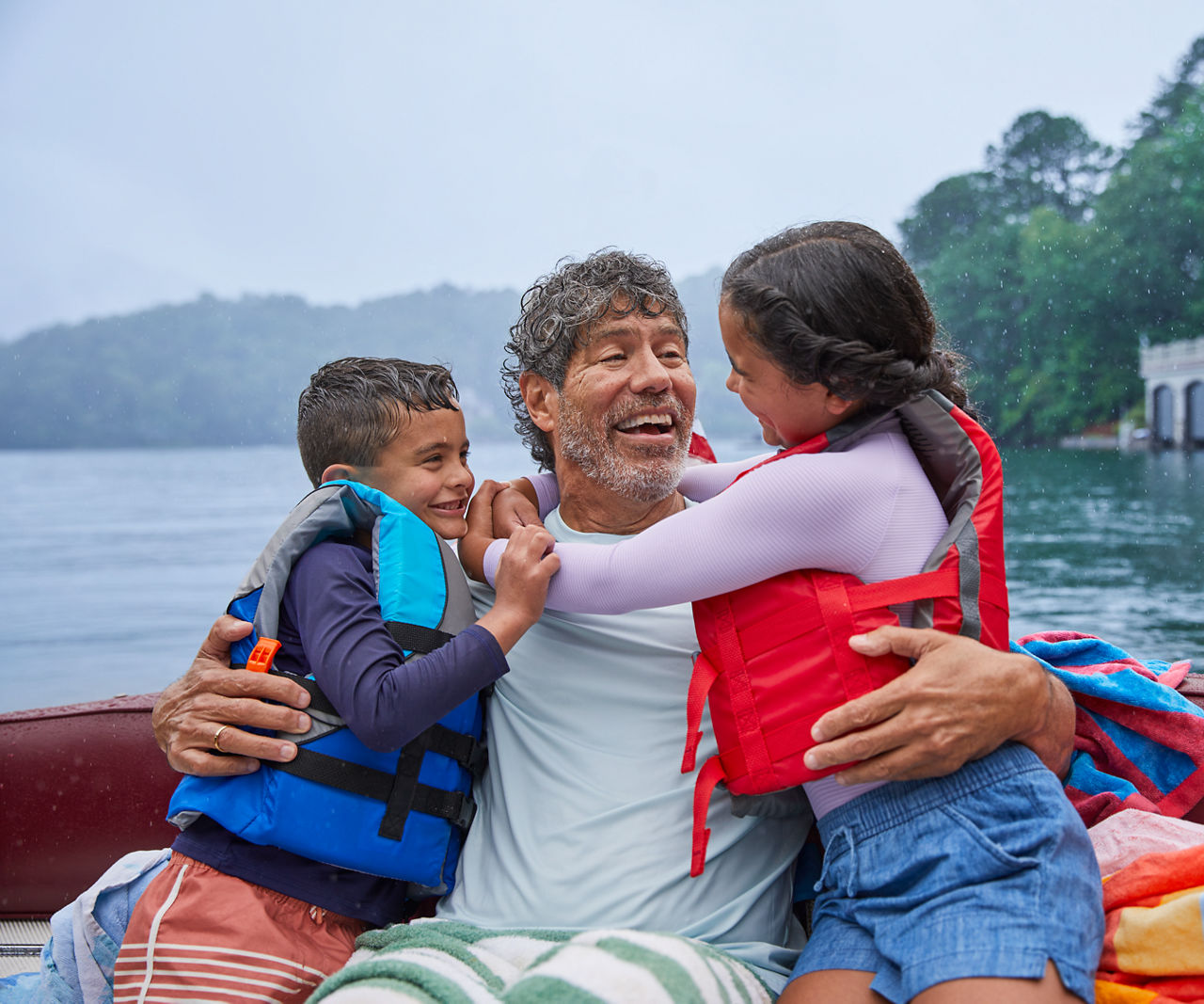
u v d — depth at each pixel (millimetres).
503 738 1532
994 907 1055
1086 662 1603
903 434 1348
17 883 2102
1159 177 42562
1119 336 40781
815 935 1239
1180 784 1422
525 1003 1033
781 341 1229
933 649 1140
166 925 1339
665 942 1140
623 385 1545
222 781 1376
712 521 1255
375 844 1375
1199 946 1047
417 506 1663
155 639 11664
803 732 1204
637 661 1491
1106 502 22031
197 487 43469
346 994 1111
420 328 101000
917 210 54531
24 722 2148
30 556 20797
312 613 1387
